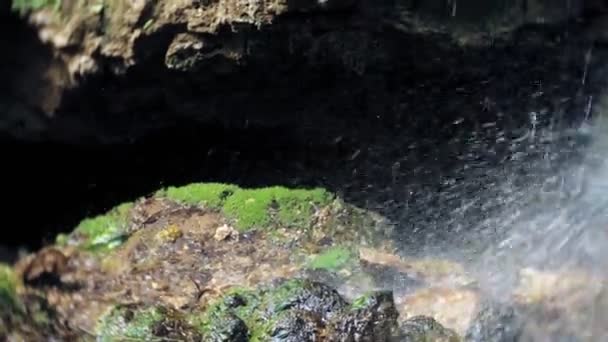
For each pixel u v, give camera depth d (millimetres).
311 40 3084
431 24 3033
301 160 3303
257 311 2902
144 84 3215
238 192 3297
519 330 2832
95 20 3154
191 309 3023
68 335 2924
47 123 3309
